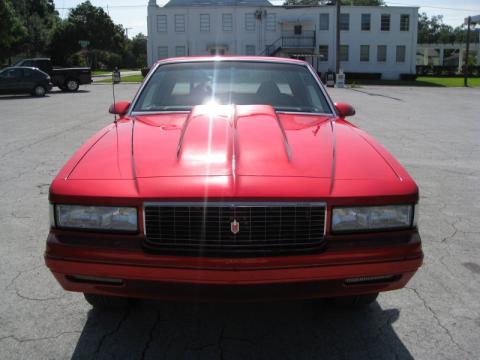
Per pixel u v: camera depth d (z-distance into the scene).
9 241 3.93
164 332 2.66
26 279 3.27
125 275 2.18
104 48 72.25
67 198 2.24
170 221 2.18
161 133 2.88
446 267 3.53
